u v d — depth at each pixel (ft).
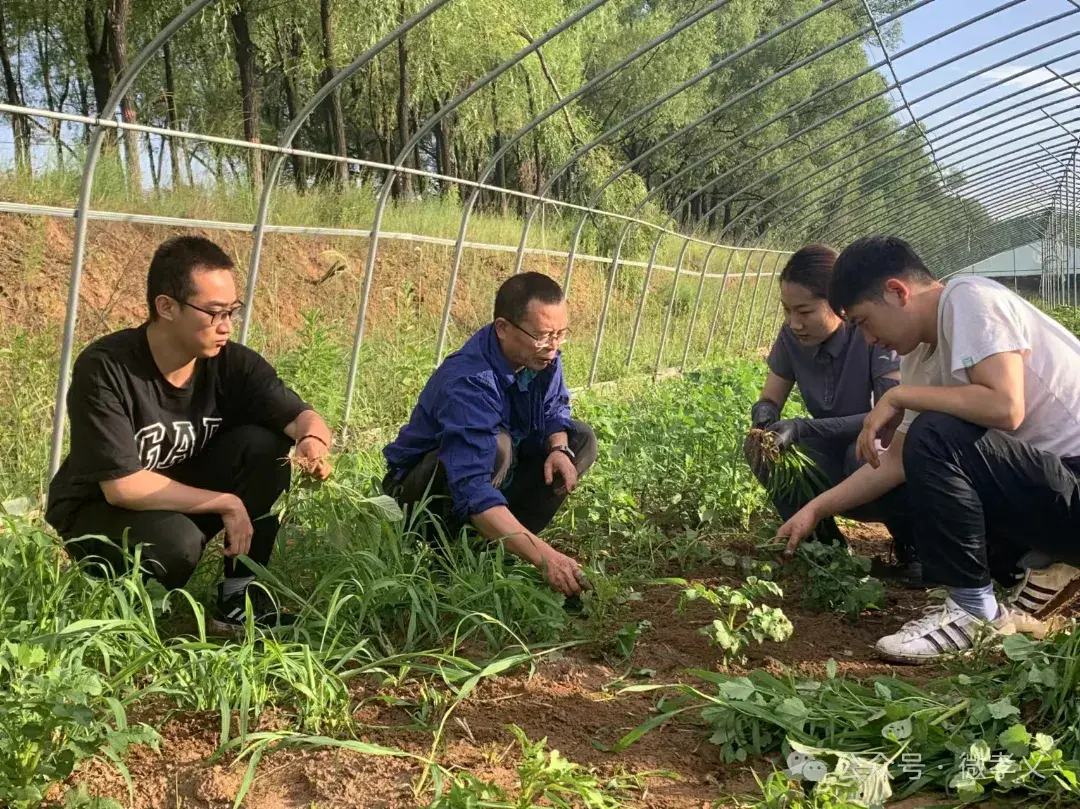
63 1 45.03
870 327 9.67
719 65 24.38
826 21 104.12
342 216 37.04
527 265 46.68
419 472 11.21
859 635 10.59
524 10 51.42
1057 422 9.49
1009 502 9.41
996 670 8.65
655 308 53.62
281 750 7.66
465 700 8.68
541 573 10.69
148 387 9.36
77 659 7.86
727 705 7.79
